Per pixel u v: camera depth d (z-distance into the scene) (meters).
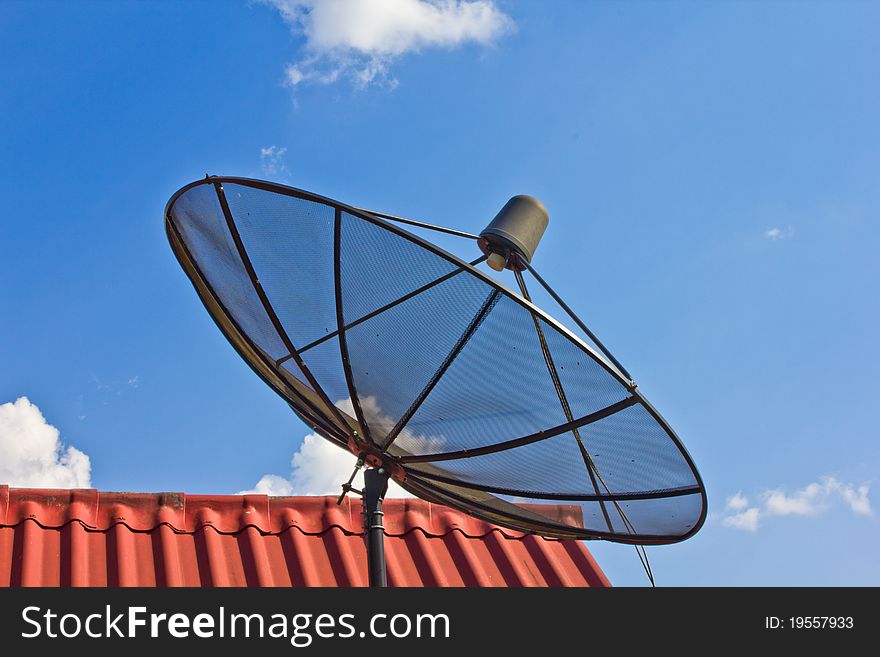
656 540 8.88
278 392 8.80
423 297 7.76
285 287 8.13
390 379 8.17
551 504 9.13
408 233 7.39
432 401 8.17
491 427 8.33
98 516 9.84
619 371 7.79
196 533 10.02
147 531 9.88
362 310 8.00
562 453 8.48
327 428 8.66
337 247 7.77
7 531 9.40
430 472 8.58
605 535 9.06
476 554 10.81
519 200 8.81
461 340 7.90
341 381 8.30
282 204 7.75
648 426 8.06
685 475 8.27
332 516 10.61
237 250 8.12
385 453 8.36
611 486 8.69
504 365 7.93
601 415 8.10
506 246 8.54
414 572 10.36
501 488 8.90
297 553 10.08
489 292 7.54
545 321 7.52
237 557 9.89
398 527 10.85
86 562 9.27
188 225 8.30
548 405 8.14
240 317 8.56
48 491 9.81
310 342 8.27
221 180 7.82
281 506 10.58
